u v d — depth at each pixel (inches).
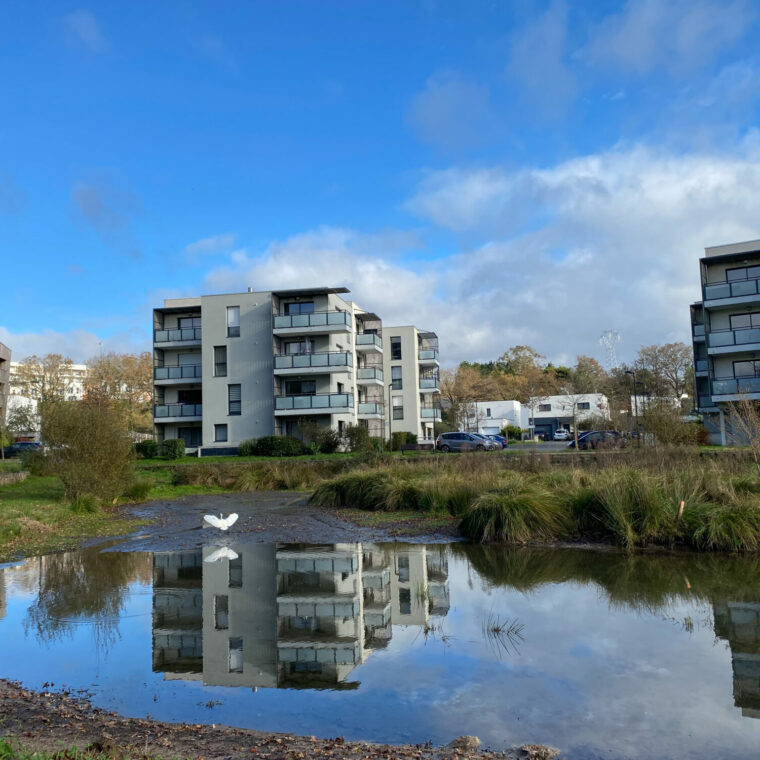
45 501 831.7
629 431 1261.1
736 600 338.3
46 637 297.4
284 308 1722.4
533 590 372.2
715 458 733.3
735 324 1475.1
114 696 226.2
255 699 221.8
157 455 1627.7
